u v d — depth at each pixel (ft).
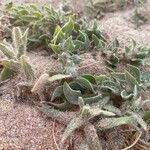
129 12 0.79
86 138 0.45
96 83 0.51
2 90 0.52
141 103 0.49
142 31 0.72
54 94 0.49
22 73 0.53
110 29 0.70
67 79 0.51
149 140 0.49
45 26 0.63
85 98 0.48
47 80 0.48
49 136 0.46
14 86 0.52
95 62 0.57
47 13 0.65
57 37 0.57
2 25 0.66
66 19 0.65
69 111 0.49
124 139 0.47
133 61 0.59
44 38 0.61
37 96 0.51
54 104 0.49
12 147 0.44
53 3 0.80
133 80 0.51
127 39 0.67
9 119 0.47
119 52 0.60
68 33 0.59
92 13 0.78
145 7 0.79
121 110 0.49
